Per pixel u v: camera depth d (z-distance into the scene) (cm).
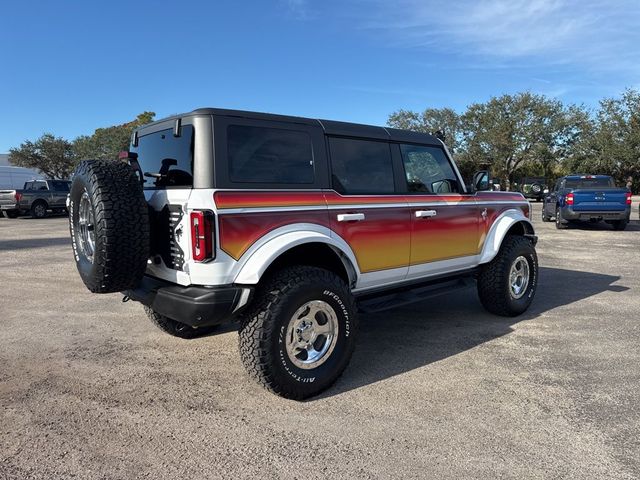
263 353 341
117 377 403
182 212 344
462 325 545
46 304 642
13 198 2236
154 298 359
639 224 1761
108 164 362
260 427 321
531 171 5200
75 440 304
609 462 280
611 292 704
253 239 346
